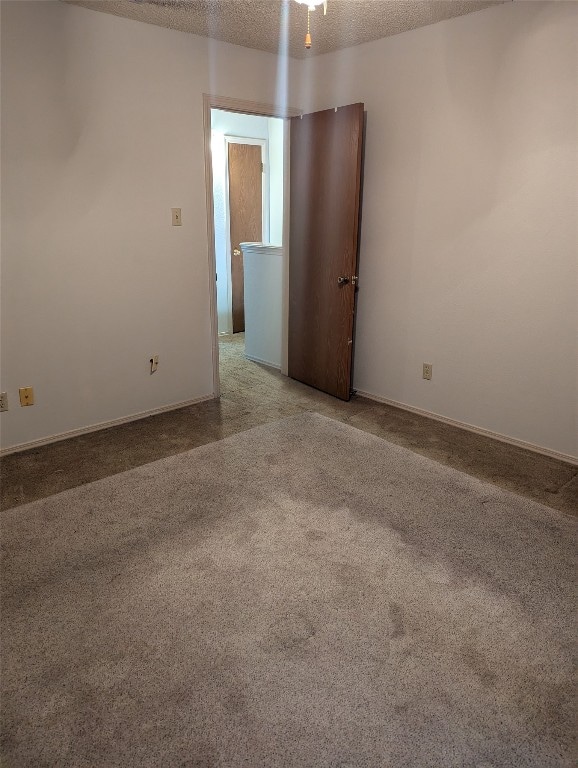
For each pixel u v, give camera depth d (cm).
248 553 203
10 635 162
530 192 269
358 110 320
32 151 263
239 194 549
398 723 135
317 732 133
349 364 370
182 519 226
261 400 378
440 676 149
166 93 303
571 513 233
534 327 282
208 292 355
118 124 289
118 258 307
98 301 305
